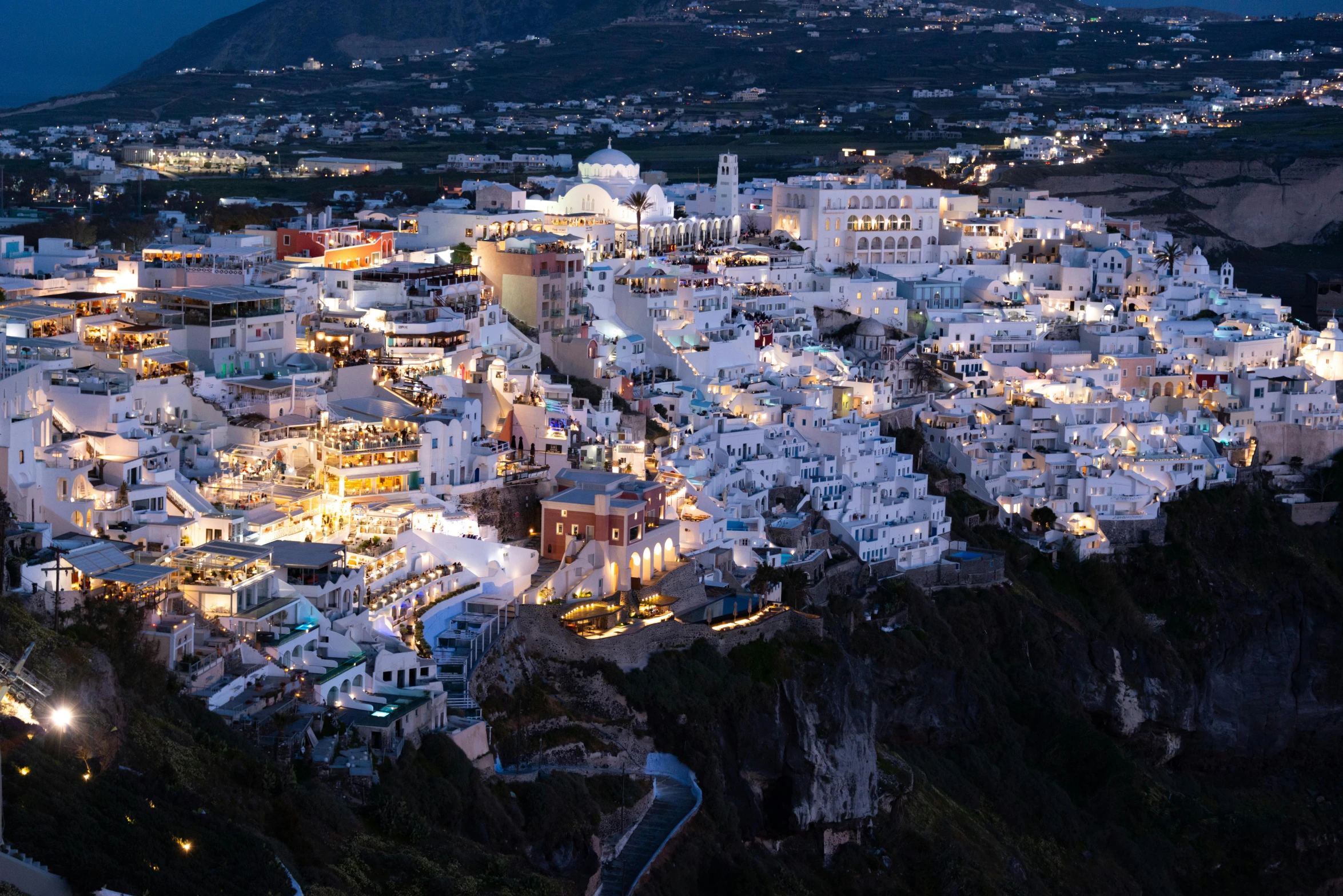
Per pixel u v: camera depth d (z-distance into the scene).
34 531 182.38
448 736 186.25
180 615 178.38
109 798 137.88
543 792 192.12
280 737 167.12
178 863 136.25
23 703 143.25
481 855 172.38
